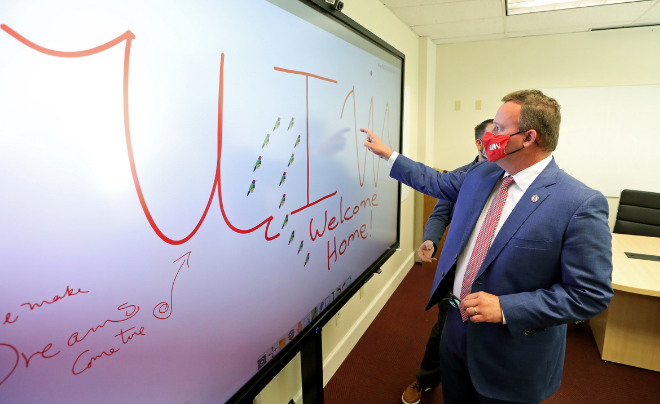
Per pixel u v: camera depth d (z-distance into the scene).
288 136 1.01
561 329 1.11
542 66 3.52
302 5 1.03
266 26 0.88
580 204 0.94
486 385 1.11
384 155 1.50
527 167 1.05
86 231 0.53
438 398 1.89
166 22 0.62
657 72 3.18
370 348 2.32
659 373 2.04
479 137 1.56
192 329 0.73
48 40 0.46
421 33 3.31
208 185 0.74
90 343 0.54
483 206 1.18
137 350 0.62
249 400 0.91
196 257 0.73
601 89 3.37
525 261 1.01
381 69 1.71
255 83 0.86
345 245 1.47
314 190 1.18
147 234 0.62
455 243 1.23
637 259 2.09
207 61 0.71
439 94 3.92
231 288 0.84
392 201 2.04
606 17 2.88
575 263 0.93
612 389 1.93
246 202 0.86
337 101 1.30
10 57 0.43
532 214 1.00
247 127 0.84
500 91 3.69
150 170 0.62
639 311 2.05
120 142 0.56
